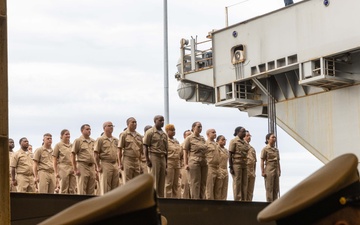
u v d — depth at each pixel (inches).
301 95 1289.4
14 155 956.0
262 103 1360.7
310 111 1278.3
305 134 1285.7
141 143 877.2
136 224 111.1
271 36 1270.9
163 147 879.7
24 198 665.6
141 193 110.8
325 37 1193.4
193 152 940.0
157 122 876.0
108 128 867.4
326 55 1191.6
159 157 876.0
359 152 1215.6
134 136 872.3
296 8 1232.8
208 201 832.9
